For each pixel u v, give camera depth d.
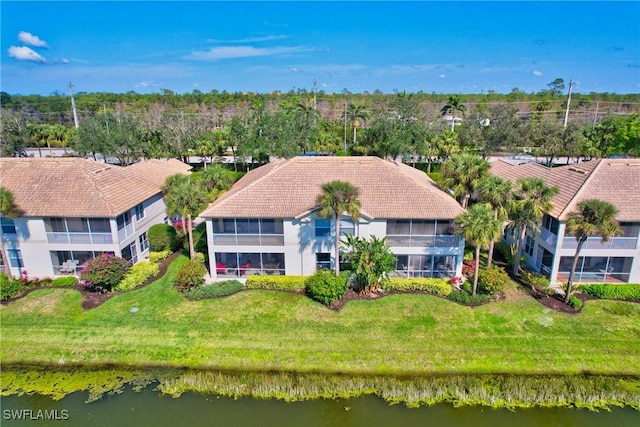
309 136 62.78
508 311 26.17
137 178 37.03
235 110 106.25
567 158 71.62
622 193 29.19
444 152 58.94
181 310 26.44
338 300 27.23
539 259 31.61
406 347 23.08
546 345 23.22
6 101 122.00
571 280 26.77
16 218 29.58
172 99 120.50
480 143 62.53
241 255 30.94
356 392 20.31
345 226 29.47
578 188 29.73
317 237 29.72
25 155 68.75
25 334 24.23
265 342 23.53
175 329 24.67
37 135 76.38
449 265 30.33
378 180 30.88
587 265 30.23
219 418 18.80
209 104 115.06
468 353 22.64
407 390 20.17
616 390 20.22
